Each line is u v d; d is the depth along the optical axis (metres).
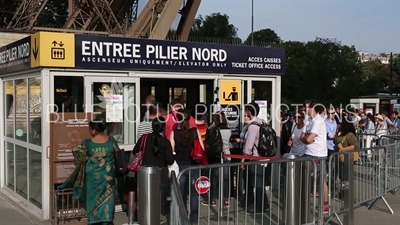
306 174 5.87
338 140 9.02
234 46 8.61
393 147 8.28
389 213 7.55
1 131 9.17
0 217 7.08
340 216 7.18
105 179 5.66
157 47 7.68
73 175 5.73
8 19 22.73
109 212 5.68
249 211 5.50
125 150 7.47
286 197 5.70
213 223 5.28
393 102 26.34
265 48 9.05
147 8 21.06
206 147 7.30
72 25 21.52
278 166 5.66
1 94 9.09
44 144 6.84
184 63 8.00
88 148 5.64
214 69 8.38
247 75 8.89
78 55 6.95
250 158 7.13
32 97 7.46
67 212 6.62
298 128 7.71
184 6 23.38
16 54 7.79
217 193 5.35
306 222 5.86
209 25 35.41
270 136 7.34
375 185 7.64
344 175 6.46
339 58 47.31
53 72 6.85
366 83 47.25
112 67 7.25
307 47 55.78
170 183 4.55
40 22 25.36
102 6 21.39
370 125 16.38
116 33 20.53
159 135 6.10
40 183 7.22
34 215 7.21
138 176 4.24
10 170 8.92
